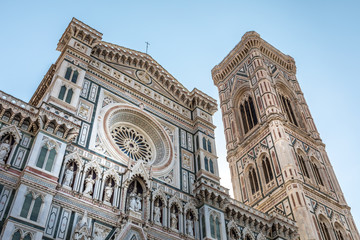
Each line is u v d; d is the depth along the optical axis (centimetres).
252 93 7575
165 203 3866
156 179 4091
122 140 4372
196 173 4559
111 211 3388
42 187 3023
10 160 3098
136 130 4631
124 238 3216
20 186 2930
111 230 3278
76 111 3956
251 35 8581
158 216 3716
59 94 3856
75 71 4234
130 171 3769
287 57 8850
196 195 4219
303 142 6631
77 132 3559
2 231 2655
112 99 4512
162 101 5112
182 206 4012
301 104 7812
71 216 3125
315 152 6662
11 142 3250
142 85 5047
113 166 3759
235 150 7119
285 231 4731
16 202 2827
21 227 2733
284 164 5853
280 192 5647
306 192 5594
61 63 4209
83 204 3262
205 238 3822
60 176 3294
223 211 4244
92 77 4484
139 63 5250
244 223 4453
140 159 3978
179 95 5381
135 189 3728
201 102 5466
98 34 4797
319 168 6406
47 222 2953
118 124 4491
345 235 5500
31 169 3072
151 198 3797
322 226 5322
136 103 4722
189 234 3822
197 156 4744
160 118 4850
